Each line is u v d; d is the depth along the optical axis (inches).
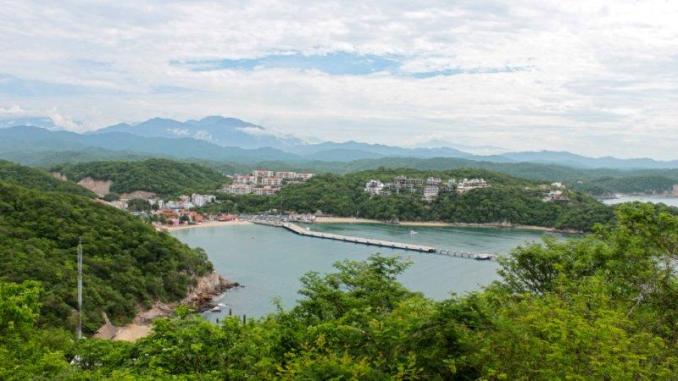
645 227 772.0
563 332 518.3
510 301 732.7
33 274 2500.0
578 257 1015.6
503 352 555.5
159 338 756.0
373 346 611.2
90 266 2923.2
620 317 609.3
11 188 3393.2
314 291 892.0
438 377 568.1
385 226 7746.1
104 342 957.2
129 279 3016.7
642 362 558.6
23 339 886.4
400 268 1031.0
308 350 645.3
